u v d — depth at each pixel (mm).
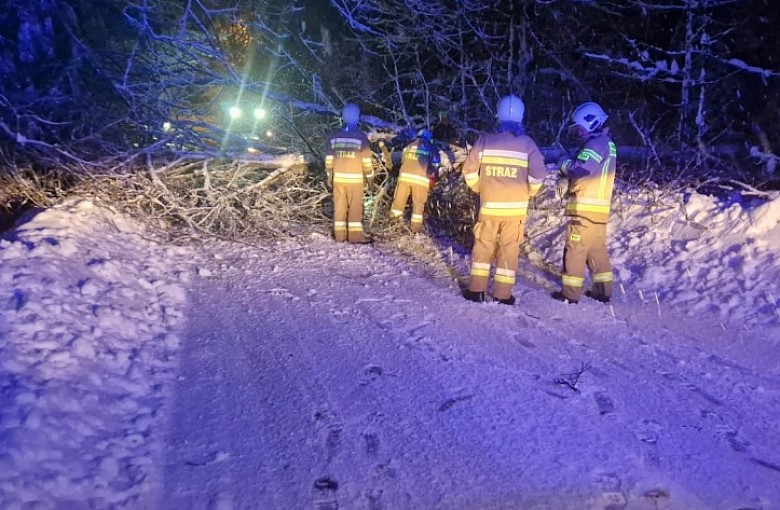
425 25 11789
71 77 9375
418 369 4785
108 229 7578
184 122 9227
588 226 6223
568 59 14031
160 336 5148
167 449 3658
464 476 3510
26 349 4160
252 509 3205
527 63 13641
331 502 3277
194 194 8984
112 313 5117
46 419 3510
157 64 9906
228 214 8906
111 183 8594
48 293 5012
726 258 6762
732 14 11984
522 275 7402
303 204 9664
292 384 4500
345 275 7246
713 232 7254
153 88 9602
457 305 6258
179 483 3363
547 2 12789
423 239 9102
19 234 6316
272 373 4664
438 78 12656
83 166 8453
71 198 8258
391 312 6008
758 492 3449
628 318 6020
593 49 13680
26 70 9969
